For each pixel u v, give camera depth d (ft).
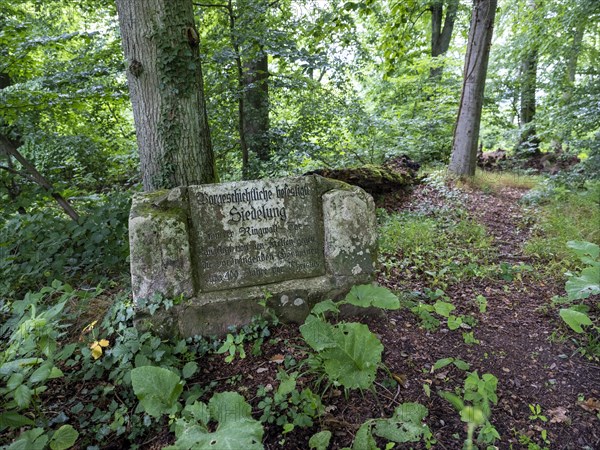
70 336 10.04
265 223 10.23
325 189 10.53
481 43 25.26
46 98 14.30
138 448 6.84
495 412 7.67
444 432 7.09
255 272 10.22
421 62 35.81
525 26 35.70
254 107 20.76
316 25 19.39
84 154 21.27
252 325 9.86
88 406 7.69
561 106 26.27
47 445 6.56
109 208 13.50
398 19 23.27
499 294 12.58
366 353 7.38
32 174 14.55
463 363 8.08
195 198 9.88
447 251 15.60
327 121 22.03
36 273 12.39
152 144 12.62
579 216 19.08
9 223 13.50
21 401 6.10
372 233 10.72
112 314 9.69
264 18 18.07
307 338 7.54
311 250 10.55
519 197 24.43
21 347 7.46
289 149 20.13
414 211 20.51
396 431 6.29
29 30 18.20
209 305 9.66
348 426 7.06
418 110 37.42
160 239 9.39
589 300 11.64
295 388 7.97
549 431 7.20
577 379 8.59
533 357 9.41
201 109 13.01
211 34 17.85
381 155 29.91
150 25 11.85
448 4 40.32
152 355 8.34
